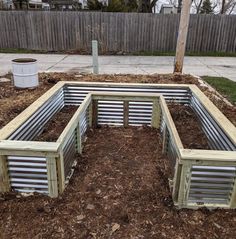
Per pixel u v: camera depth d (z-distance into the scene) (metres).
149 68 7.61
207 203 2.07
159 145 3.10
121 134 3.43
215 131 2.88
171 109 4.01
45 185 2.13
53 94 3.59
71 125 2.46
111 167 2.62
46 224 1.86
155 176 2.47
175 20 10.23
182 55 5.93
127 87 4.09
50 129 3.33
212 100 4.35
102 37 10.49
